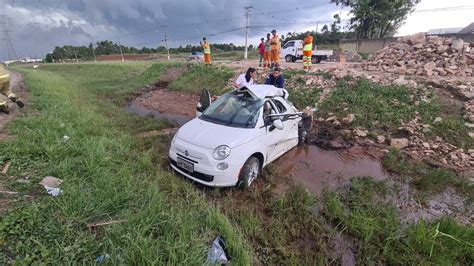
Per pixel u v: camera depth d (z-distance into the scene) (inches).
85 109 320.8
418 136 253.0
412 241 120.7
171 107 417.7
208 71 593.3
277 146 199.3
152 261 87.6
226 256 103.3
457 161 215.6
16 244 89.9
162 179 154.1
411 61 450.3
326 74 418.3
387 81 359.6
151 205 118.5
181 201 133.0
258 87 211.3
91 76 1000.2
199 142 155.0
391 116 287.6
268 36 541.0
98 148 173.0
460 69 396.5
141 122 296.5
